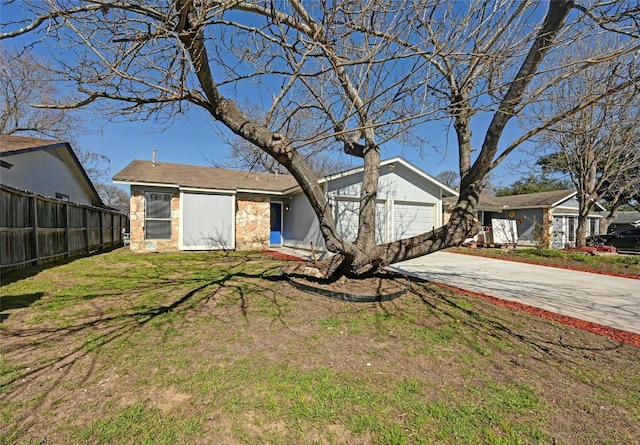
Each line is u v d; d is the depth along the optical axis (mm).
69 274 6926
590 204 12984
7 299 4844
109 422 2023
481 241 16078
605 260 10484
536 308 4973
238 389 2416
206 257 10070
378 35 3354
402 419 2107
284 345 3240
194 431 1958
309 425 2033
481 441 1924
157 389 2412
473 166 5082
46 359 2873
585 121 6164
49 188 12367
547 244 16766
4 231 6797
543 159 13133
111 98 3295
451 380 2631
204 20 2896
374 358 2994
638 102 5832
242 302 4746
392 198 12172
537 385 2588
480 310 4641
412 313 4383
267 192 12969
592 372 2840
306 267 6652
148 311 4293
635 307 5188
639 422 2137
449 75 4270
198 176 13070
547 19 3475
